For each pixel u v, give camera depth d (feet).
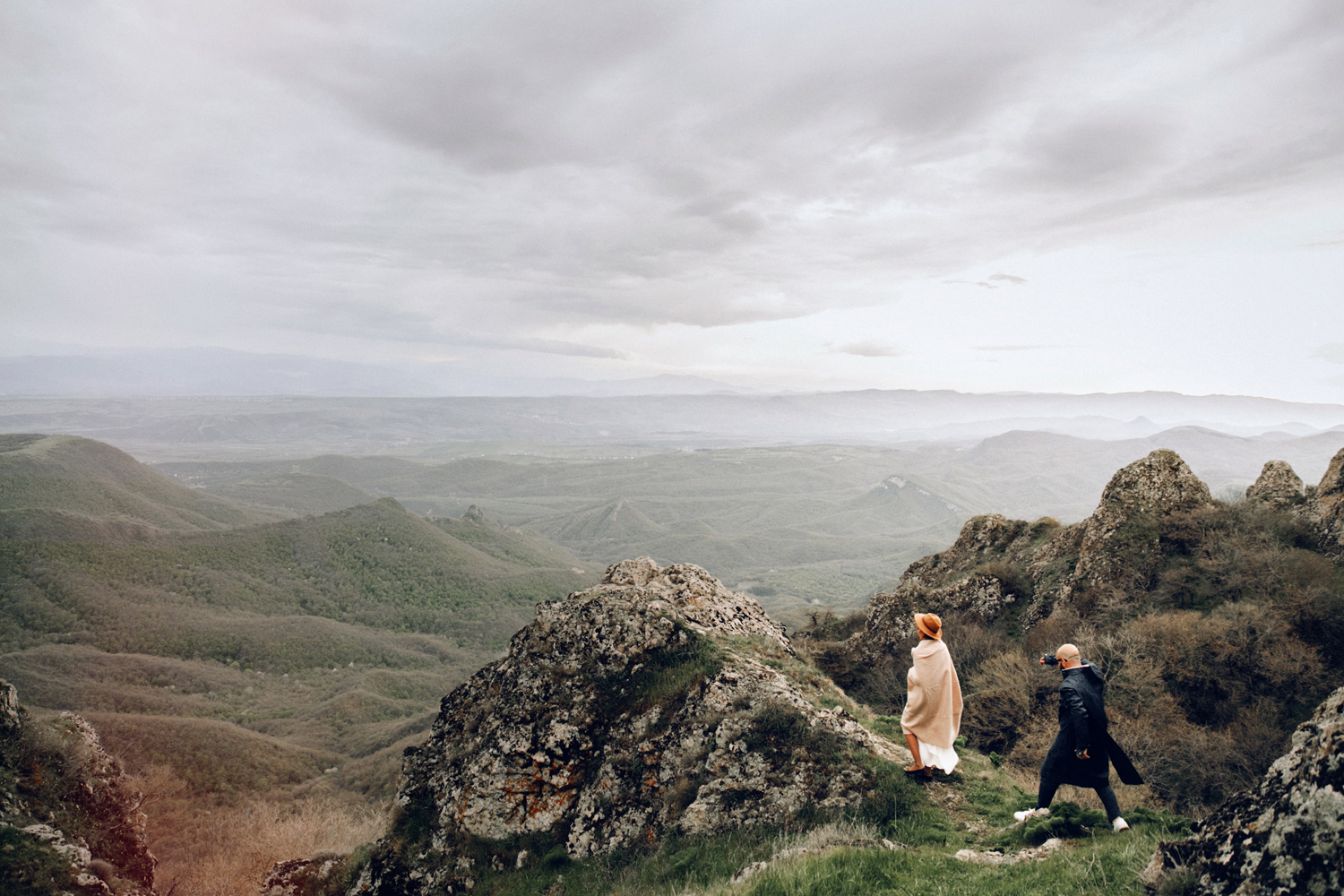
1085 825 29.84
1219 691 75.51
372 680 531.91
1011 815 33.58
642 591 62.75
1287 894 18.03
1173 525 103.65
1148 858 24.20
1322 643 77.87
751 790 42.04
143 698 428.56
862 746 42.34
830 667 123.24
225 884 124.06
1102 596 101.91
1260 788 21.24
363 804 229.86
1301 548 92.27
